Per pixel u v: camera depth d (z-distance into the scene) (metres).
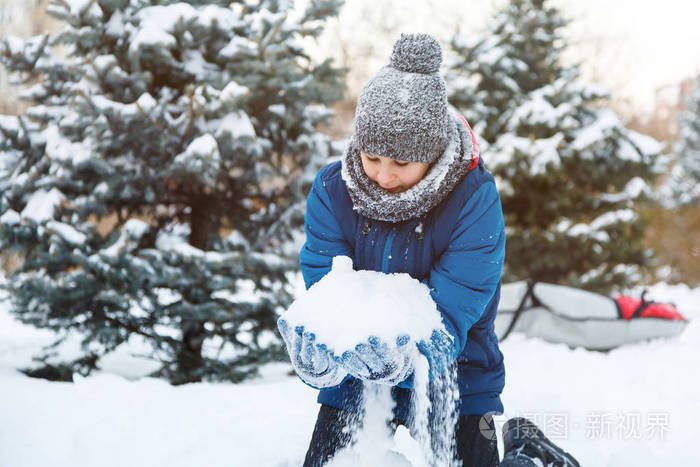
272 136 3.84
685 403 3.27
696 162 12.29
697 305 7.82
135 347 4.24
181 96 3.68
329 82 3.98
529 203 6.12
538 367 4.07
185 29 3.53
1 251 3.58
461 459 1.80
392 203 1.61
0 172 3.65
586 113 6.36
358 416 1.88
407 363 1.57
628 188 6.14
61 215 3.47
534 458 2.02
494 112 6.25
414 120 1.49
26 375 3.54
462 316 1.70
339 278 1.66
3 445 2.36
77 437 2.43
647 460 2.40
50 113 3.69
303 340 1.57
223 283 3.48
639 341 4.67
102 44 3.54
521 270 6.02
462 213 1.67
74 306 3.52
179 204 3.90
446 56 6.62
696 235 11.48
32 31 10.32
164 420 2.67
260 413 2.84
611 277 5.85
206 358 3.68
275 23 3.63
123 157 3.52
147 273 3.36
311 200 1.84
